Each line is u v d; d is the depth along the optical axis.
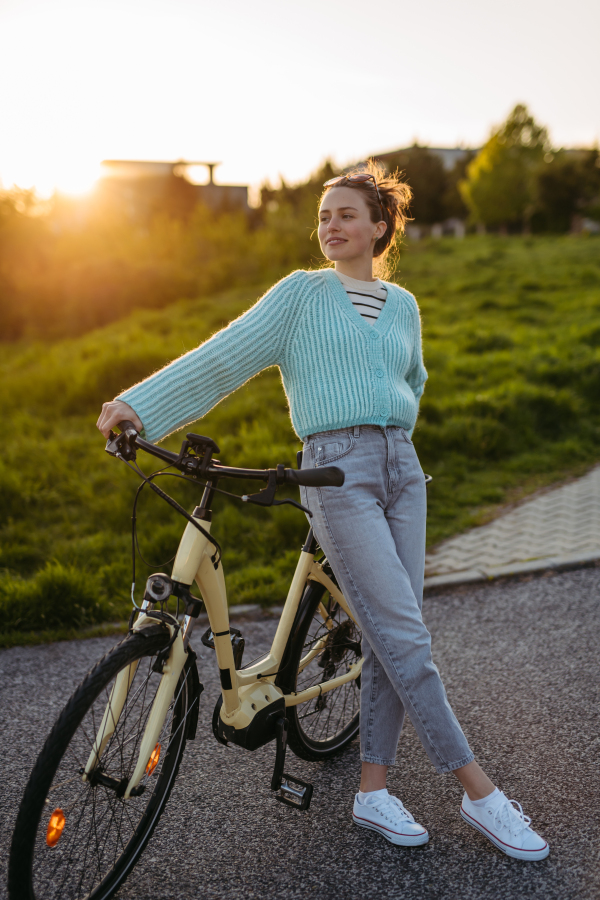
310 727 2.42
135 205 45.25
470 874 1.86
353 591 1.90
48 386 8.87
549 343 10.07
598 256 20.16
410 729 2.60
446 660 3.07
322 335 1.85
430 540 4.57
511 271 18.20
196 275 20.41
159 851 1.99
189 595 1.71
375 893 1.81
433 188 42.41
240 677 1.97
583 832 2.00
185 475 1.77
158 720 1.70
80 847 1.85
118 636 3.44
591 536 4.46
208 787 2.27
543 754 2.38
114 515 4.91
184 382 1.72
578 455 6.33
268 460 5.34
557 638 3.22
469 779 1.94
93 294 17.88
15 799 2.23
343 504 1.85
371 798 2.03
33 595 3.57
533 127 36.81
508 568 4.01
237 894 1.83
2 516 5.15
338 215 1.92
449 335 10.94
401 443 1.94
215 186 57.38
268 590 3.77
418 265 20.77
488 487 5.59
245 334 1.80
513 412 6.81
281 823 2.10
